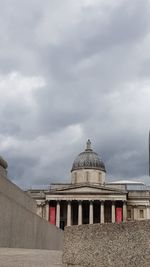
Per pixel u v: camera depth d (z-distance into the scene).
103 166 160.88
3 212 28.66
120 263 15.24
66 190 143.12
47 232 46.38
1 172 33.19
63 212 147.12
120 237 15.45
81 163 159.25
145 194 149.50
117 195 142.00
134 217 147.38
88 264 17.42
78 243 18.48
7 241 29.73
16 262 19.23
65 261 19.42
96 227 17.16
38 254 24.97
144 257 14.05
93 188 143.12
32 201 40.53
